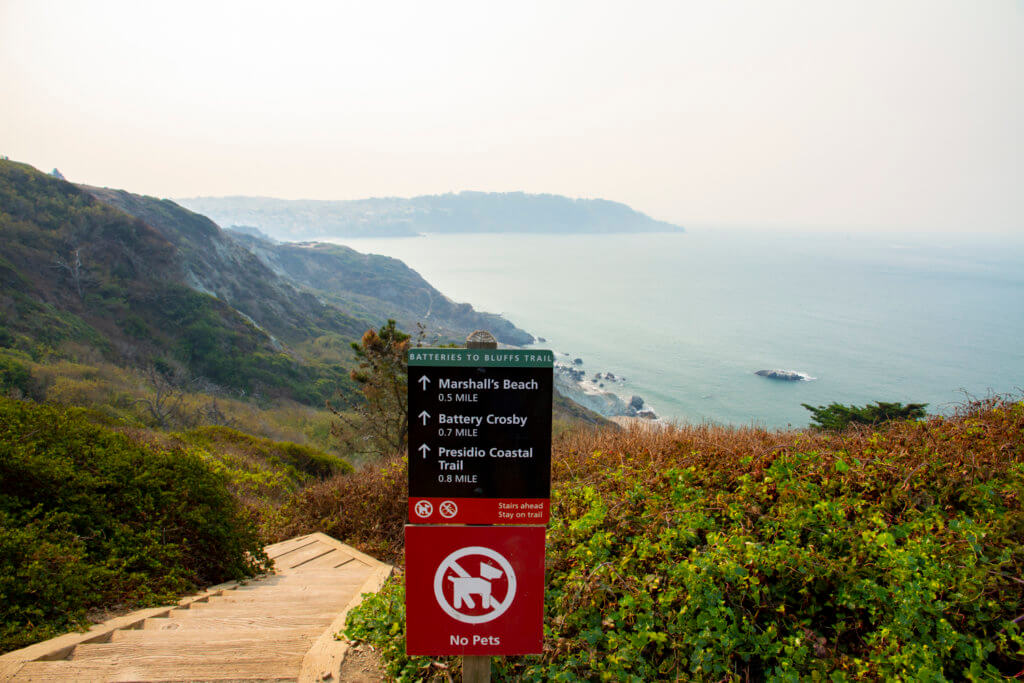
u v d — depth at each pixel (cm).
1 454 492
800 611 333
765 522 408
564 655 324
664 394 8481
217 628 417
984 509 401
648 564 382
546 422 271
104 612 426
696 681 293
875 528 384
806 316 17300
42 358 3241
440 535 274
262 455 1762
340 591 557
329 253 14825
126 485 561
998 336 14000
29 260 4716
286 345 6091
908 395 7944
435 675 326
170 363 4412
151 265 5562
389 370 1434
